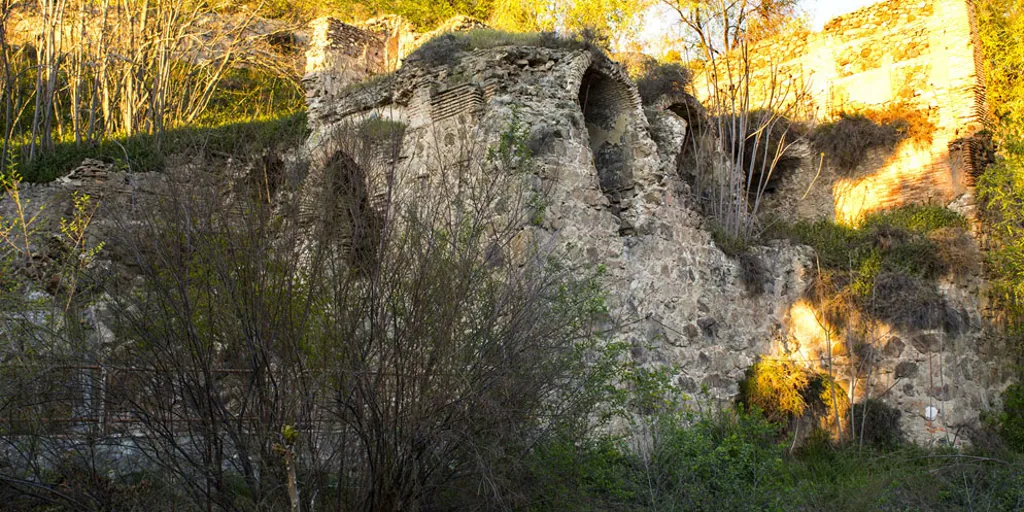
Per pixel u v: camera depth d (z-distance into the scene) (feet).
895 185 63.52
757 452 35.17
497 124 41.19
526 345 28.02
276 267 26.37
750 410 44.98
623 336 41.75
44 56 65.31
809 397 48.88
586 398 30.48
